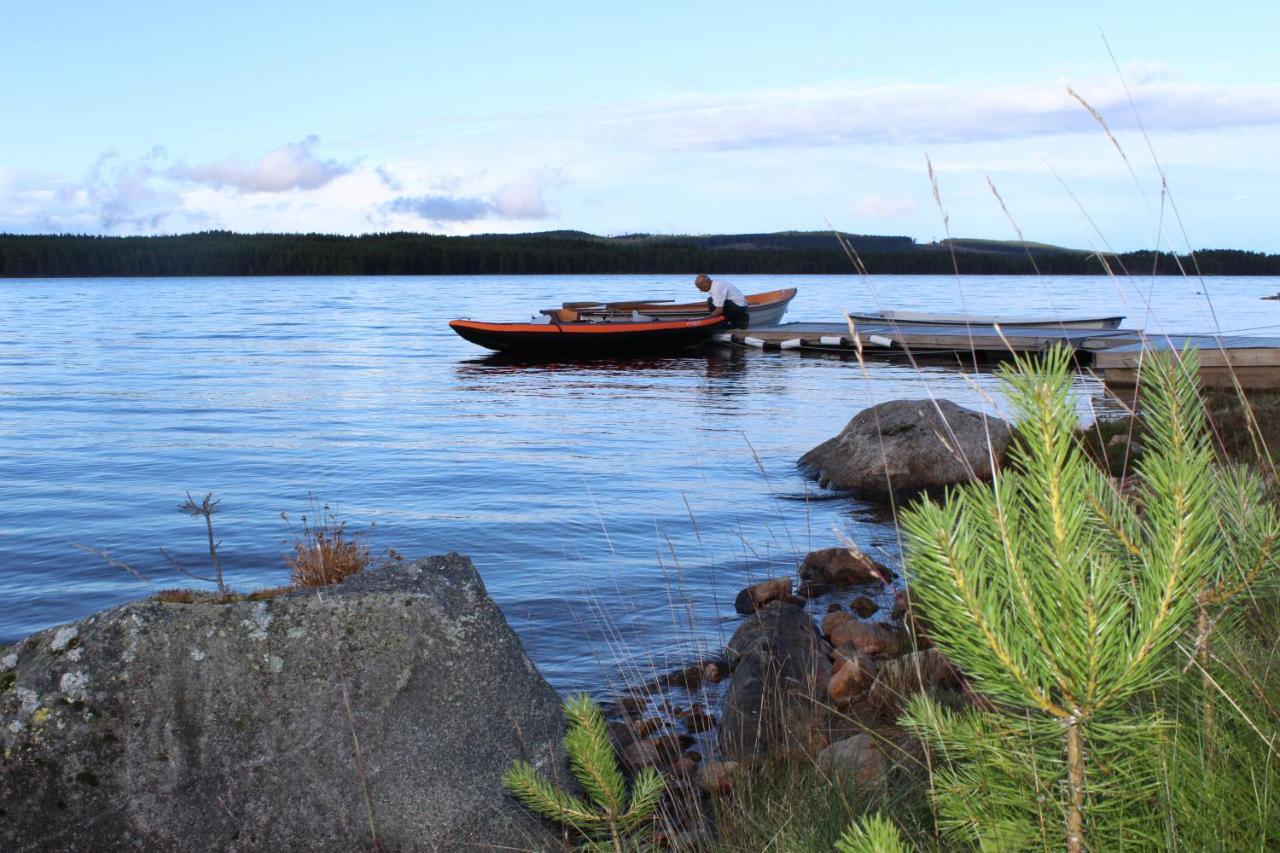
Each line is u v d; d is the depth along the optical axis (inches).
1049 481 41.3
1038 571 42.3
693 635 285.9
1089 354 925.8
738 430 743.7
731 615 314.2
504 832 139.1
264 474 597.0
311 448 694.5
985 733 53.6
